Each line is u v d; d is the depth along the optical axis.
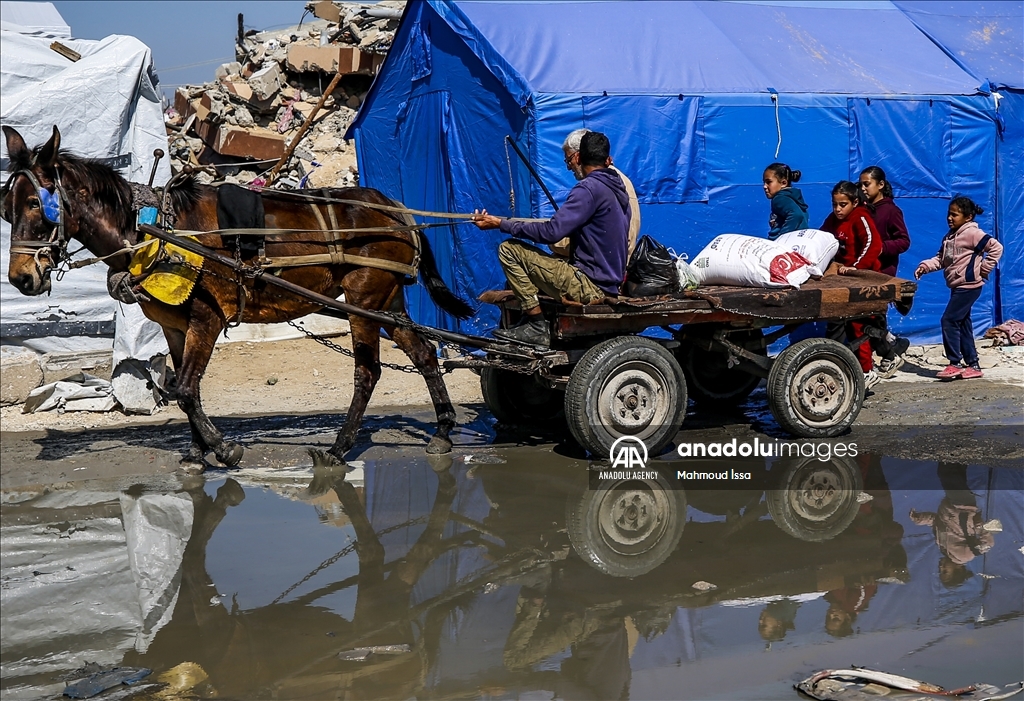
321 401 9.03
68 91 8.73
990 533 5.67
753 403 8.98
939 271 10.35
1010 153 10.38
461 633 4.60
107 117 8.91
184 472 7.09
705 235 9.45
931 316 10.44
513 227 6.83
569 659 4.32
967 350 9.26
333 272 7.13
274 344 10.84
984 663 4.18
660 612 4.76
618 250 6.90
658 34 9.84
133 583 5.25
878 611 4.70
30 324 8.89
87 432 8.23
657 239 9.30
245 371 9.98
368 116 12.09
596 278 6.88
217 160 13.45
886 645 4.36
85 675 4.26
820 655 4.29
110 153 8.97
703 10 10.40
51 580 5.29
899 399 8.69
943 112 10.05
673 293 7.14
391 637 4.57
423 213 7.00
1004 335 10.41
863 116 9.77
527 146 8.87
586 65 9.20
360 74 14.13
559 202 8.84
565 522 6.02
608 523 5.98
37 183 6.37
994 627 4.52
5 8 10.94
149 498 6.60
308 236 6.95
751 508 6.20
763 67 9.77
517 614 4.78
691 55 9.66
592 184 6.77
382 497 6.54
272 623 4.74
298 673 4.25
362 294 7.20
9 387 8.87
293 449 7.62
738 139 9.42
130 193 6.61
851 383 7.66
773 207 8.52
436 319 10.98
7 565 5.47
